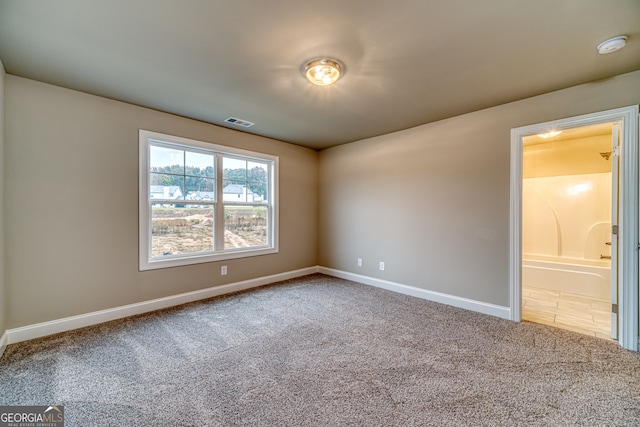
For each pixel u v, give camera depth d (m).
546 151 4.41
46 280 2.44
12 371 1.88
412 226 3.64
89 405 1.57
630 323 2.21
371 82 2.38
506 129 2.85
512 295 2.80
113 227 2.79
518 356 2.10
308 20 1.61
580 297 3.62
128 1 1.45
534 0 1.44
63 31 1.71
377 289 3.91
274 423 1.44
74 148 2.57
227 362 2.03
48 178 2.45
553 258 4.29
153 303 3.06
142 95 2.67
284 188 4.45
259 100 2.77
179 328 2.60
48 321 2.45
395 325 2.68
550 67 2.13
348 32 1.72
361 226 4.28
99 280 2.71
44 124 2.42
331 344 2.30
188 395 1.66
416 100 2.77
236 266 3.84
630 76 2.21
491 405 1.58
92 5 1.48
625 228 2.23
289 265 4.52
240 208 3.96
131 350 2.19
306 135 4.05
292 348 2.23
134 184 2.92
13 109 2.28
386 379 1.82
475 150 3.07
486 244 2.99
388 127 3.64
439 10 1.52
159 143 3.16
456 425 1.43
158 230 3.18
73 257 2.57
